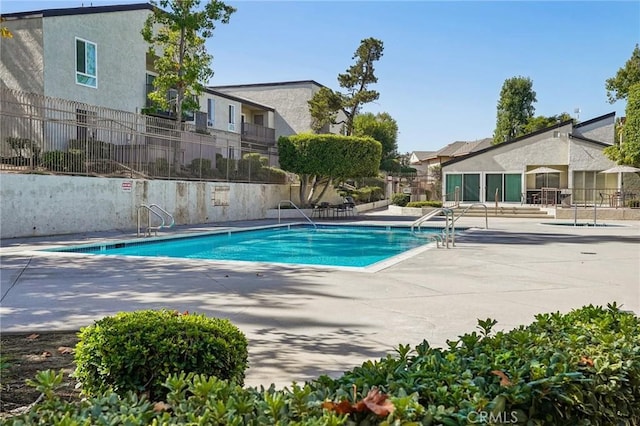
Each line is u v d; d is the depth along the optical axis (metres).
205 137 23.25
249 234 19.41
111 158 18.36
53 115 20.14
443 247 13.16
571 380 2.27
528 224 22.45
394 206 31.16
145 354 2.87
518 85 53.53
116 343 2.90
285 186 28.66
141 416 1.75
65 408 1.87
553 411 2.21
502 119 53.91
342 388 2.00
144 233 16.55
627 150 25.88
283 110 38.88
